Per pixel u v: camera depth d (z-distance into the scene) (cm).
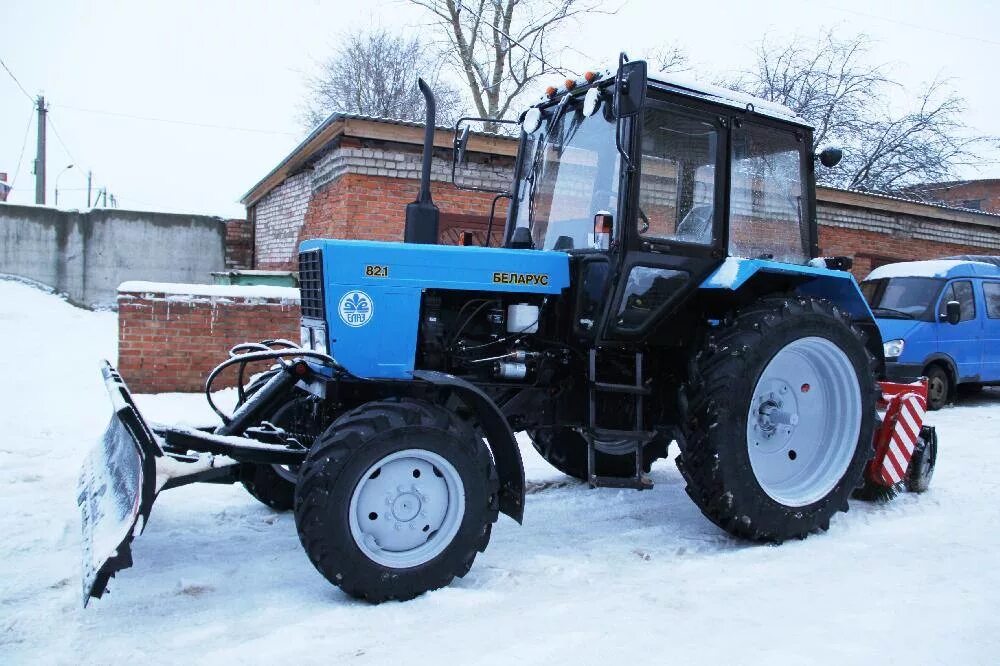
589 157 426
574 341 421
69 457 559
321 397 376
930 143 1917
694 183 421
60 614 309
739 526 402
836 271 459
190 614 311
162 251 1619
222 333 808
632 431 416
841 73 1875
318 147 1066
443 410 344
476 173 1023
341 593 335
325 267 363
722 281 413
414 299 377
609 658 274
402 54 2912
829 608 322
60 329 1301
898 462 489
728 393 396
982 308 941
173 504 463
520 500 358
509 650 279
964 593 339
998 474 571
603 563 381
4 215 1530
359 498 323
